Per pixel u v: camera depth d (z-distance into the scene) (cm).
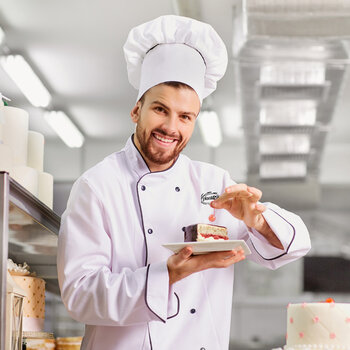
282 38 455
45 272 270
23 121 221
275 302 957
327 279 967
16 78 650
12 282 196
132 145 194
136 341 180
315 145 769
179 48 188
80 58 659
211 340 187
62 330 381
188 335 185
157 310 167
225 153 970
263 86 595
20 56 618
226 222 197
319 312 217
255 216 183
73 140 865
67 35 611
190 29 188
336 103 632
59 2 554
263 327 953
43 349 243
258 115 671
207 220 196
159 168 192
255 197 177
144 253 186
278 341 945
